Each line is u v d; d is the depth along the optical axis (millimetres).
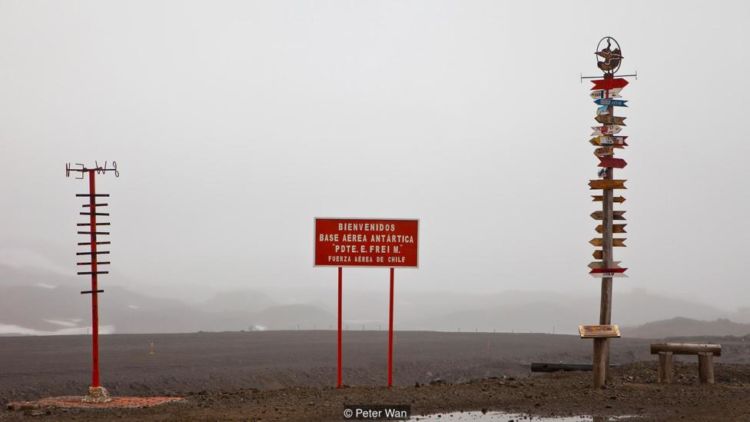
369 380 38875
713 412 17938
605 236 21266
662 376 22375
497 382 23406
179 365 39062
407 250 22469
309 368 39875
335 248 22422
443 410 18703
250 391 22406
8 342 56812
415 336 71562
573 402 19531
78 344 54875
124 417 18031
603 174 21266
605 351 21672
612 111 21125
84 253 21172
